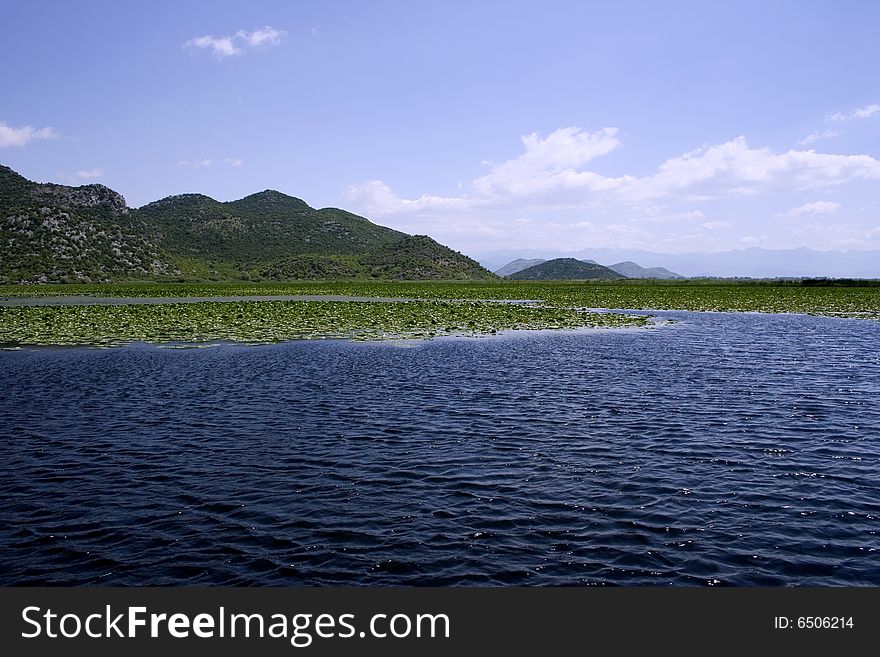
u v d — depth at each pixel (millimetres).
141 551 11305
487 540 11641
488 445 17344
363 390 24531
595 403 22297
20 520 12539
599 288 126375
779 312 67500
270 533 11945
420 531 12000
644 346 38250
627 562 10883
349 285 163125
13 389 24734
